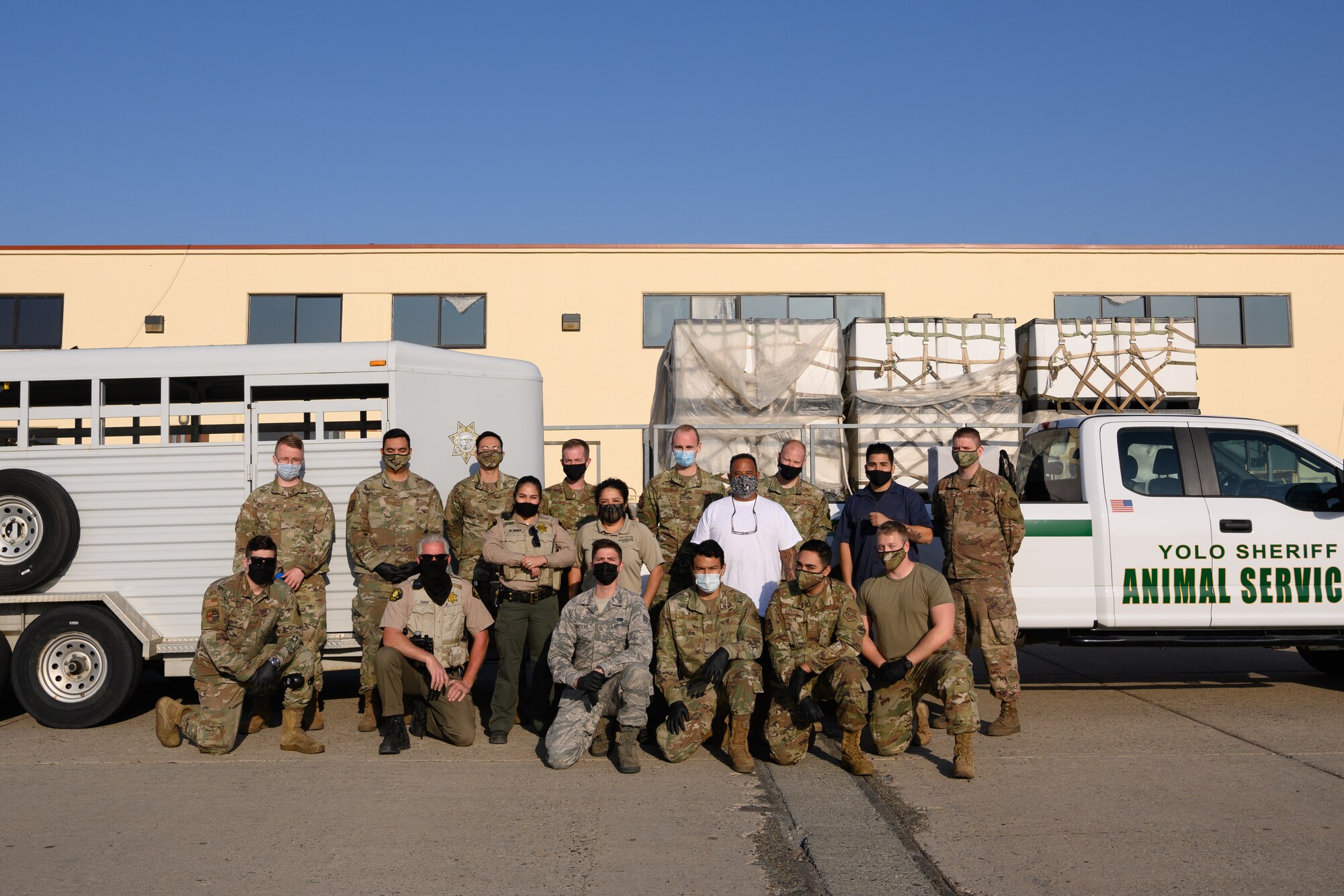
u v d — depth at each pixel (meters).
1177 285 17.72
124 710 7.75
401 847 4.60
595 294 17.64
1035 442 8.48
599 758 6.30
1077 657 10.34
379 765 6.08
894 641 6.24
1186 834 4.76
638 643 6.16
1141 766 5.98
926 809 5.19
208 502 7.32
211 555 7.30
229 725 6.30
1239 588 7.61
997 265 17.67
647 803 5.31
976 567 6.82
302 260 17.70
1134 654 10.59
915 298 17.64
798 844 4.66
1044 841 4.68
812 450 10.20
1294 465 7.82
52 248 17.53
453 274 17.69
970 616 6.89
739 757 5.95
